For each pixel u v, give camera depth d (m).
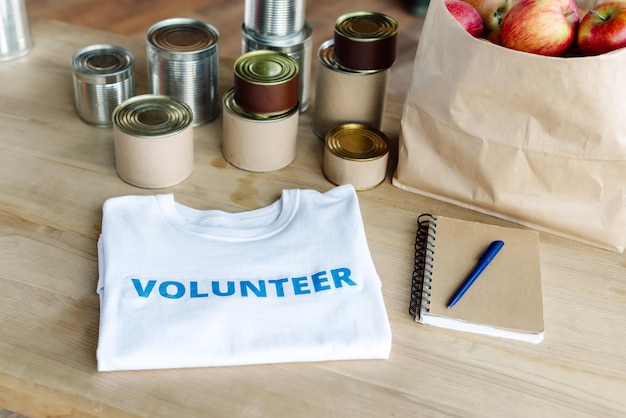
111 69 1.17
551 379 0.88
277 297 0.91
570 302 0.98
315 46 2.36
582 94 0.93
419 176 1.10
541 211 1.05
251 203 1.09
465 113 1.01
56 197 1.07
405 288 0.98
